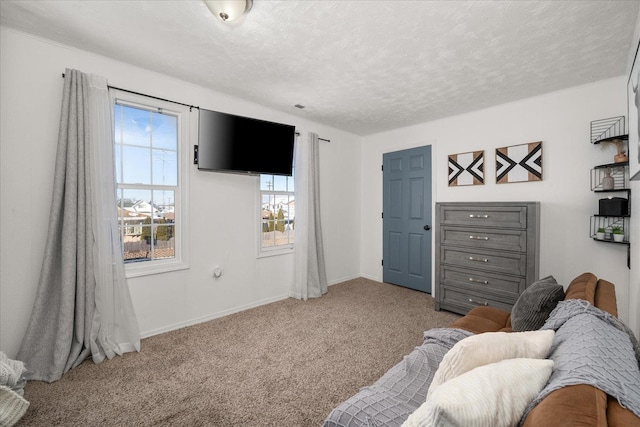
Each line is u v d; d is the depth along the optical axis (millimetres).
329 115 3652
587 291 1472
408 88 2803
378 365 2105
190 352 2279
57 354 1932
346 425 977
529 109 3016
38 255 2051
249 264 3293
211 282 2967
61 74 2104
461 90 2840
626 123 2475
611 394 645
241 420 1564
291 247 3791
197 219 2859
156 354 2244
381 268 4496
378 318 2998
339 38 1971
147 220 2629
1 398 1449
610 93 2557
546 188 2908
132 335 2295
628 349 920
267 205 3600
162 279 2637
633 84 1659
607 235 2480
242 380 1917
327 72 2484
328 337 2555
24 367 1728
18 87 1971
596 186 2605
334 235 4344
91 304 2107
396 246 4281
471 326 1797
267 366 2086
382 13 1703
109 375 1959
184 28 1885
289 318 2994
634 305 2086
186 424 1534
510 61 2271
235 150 2877
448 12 1689
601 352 845
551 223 2875
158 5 1668
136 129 2547
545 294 1627
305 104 3268
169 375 1968
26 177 2008
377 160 4539
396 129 4273
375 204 4578
